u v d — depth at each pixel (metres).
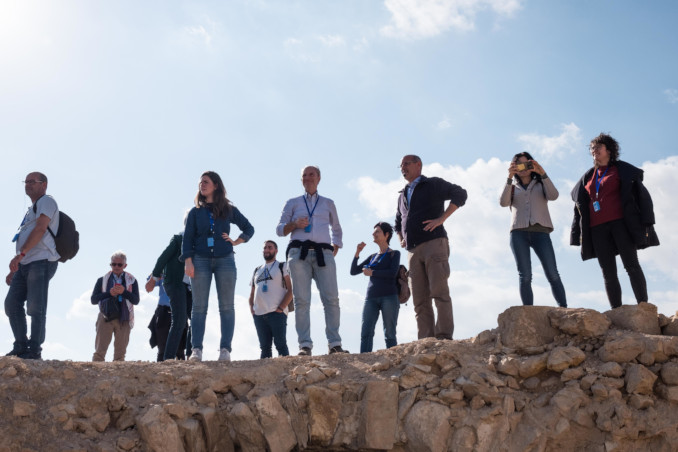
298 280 8.02
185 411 6.77
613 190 7.43
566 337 7.12
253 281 9.00
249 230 8.36
